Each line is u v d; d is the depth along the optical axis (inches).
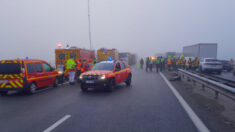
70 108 237.3
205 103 259.3
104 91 360.5
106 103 262.7
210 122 183.9
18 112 221.5
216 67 779.4
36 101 279.1
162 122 184.2
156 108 235.3
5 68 319.6
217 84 254.4
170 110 226.1
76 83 489.1
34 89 342.3
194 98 293.4
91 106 246.7
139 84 455.5
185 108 234.4
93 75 340.8
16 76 315.9
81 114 211.6
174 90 366.0
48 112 220.4
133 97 302.8
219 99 288.4
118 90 371.2
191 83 464.1
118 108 236.2
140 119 193.5
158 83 470.3
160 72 845.8
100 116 203.8
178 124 178.5
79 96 313.9
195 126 173.2
